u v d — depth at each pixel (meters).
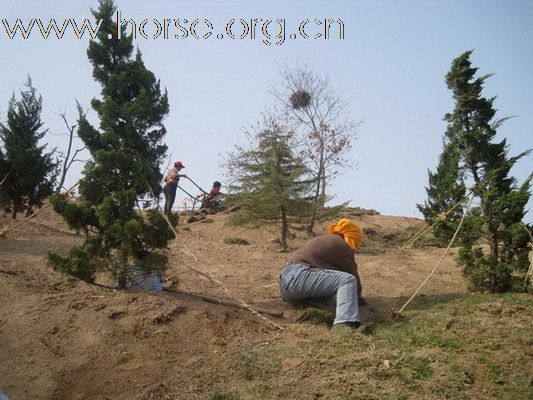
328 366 4.84
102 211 6.09
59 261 6.05
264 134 11.20
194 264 8.71
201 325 5.58
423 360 4.93
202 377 4.79
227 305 6.38
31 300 5.93
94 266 6.15
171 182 13.97
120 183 6.50
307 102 13.79
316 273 6.18
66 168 8.80
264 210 10.85
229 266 8.81
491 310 6.07
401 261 9.69
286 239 11.66
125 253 6.11
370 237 12.20
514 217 6.87
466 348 5.18
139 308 5.68
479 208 7.15
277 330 5.74
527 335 5.36
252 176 11.13
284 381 4.63
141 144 6.80
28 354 5.02
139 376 4.82
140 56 7.00
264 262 9.34
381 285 7.95
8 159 10.07
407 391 4.45
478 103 7.29
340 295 5.90
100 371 4.89
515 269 6.89
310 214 11.35
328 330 5.81
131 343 5.25
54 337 5.29
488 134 7.23
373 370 4.72
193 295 6.53
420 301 6.92
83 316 5.56
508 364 4.85
